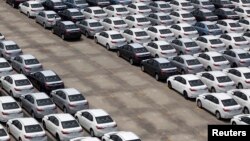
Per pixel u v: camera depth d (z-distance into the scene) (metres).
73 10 65.00
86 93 45.38
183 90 44.97
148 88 47.19
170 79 46.97
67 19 64.88
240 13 69.31
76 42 59.88
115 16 66.50
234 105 40.56
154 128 39.16
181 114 41.84
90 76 49.59
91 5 73.06
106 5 72.38
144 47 53.31
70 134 35.38
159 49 53.00
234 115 40.47
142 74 50.81
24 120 35.72
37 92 44.03
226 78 45.66
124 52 54.31
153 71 49.50
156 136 37.81
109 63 53.44
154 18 64.94
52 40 60.06
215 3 74.69
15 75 44.00
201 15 66.94
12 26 64.75
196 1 72.69
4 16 69.19
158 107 43.09
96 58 54.78
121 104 43.41
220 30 60.88
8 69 46.56
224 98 41.00
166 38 57.94
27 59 48.00
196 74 47.91
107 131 36.59
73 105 39.69
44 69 50.62
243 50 53.22
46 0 70.75
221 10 69.12
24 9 69.81
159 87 47.56
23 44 57.91
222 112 40.41
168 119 40.84
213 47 54.94
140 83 48.34
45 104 39.03
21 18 68.62
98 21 62.97
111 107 42.69
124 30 59.31
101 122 36.69
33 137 34.47
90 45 59.00
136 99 44.59
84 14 66.50
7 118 37.72
